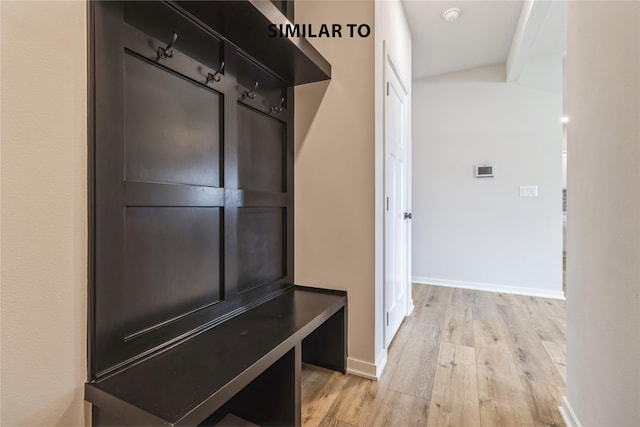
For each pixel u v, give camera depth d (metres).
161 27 1.17
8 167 0.79
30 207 0.83
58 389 0.89
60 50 0.89
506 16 2.78
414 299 3.34
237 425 1.41
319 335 1.89
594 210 1.18
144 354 1.10
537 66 3.50
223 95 1.46
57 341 0.89
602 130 1.11
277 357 1.18
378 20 1.87
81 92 0.94
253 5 1.22
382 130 1.95
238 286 1.57
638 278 0.90
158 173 1.17
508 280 3.65
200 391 0.91
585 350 1.25
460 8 2.66
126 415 0.86
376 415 1.46
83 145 0.95
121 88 1.04
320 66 1.75
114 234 1.01
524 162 3.58
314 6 1.93
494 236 3.71
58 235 0.89
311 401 1.56
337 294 1.85
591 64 1.20
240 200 1.56
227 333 1.31
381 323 1.91
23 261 0.82
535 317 2.76
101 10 0.98
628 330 0.95
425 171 4.02
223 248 1.46
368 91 1.79
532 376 1.79
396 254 2.44
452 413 1.47
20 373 0.81
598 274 1.14
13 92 0.80
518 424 1.40
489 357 2.02
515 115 3.61
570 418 1.38
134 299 1.08
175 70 1.22
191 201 1.28
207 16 1.28
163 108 1.19
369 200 1.80
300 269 2.00
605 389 1.09
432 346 2.18
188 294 1.29
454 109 3.87
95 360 0.96
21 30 0.81
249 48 1.54
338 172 1.88
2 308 0.78
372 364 1.77
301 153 1.99
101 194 0.98
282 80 1.90
